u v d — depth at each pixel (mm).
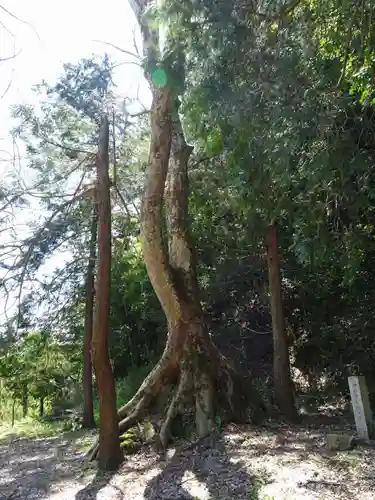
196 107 7727
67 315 18406
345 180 8000
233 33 7105
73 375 24125
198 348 11953
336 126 7855
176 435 11117
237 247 16016
